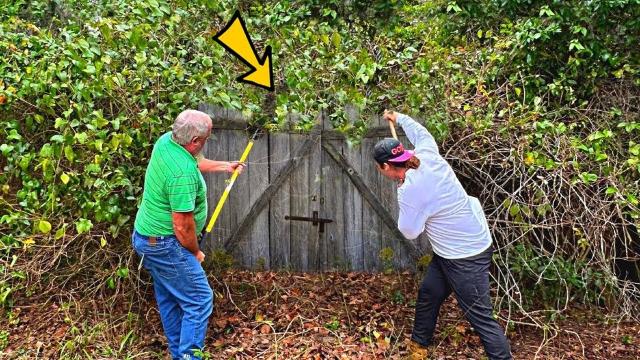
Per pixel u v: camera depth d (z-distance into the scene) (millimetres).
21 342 3102
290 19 4203
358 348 3119
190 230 2607
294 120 3641
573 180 3213
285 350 3090
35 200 3020
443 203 2674
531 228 3271
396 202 3803
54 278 3334
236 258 3801
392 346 3143
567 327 3391
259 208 3760
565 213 3365
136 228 2732
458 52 3967
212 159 3670
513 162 3344
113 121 2949
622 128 3623
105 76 3023
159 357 3025
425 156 2748
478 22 4219
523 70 3787
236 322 3334
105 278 3340
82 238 3281
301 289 3697
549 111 3768
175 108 3207
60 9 4219
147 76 3197
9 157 3119
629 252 3645
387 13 4504
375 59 3973
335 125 3561
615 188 3162
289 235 3828
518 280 3473
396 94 3586
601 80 3777
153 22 3344
